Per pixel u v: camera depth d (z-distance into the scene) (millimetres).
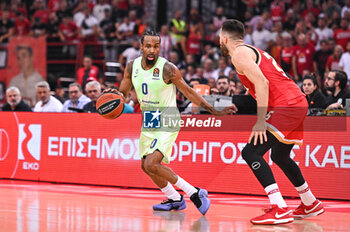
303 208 12664
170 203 13672
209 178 18344
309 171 17141
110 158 19922
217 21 45750
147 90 12977
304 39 36781
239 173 17859
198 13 49125
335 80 21438
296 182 12523
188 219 11891
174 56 37406
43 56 44594
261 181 11562
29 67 44688
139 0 49156
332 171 16797
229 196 17391
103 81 39594
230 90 23719
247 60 11312
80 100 25141
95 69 37250
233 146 17984
